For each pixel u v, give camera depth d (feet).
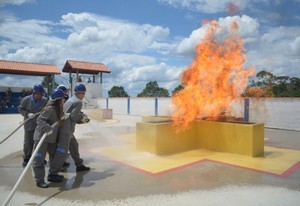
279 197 13.98
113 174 17.79
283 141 31.45
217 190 14.97
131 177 17.17
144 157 22.29
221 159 21.74
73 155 18.22
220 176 17.48
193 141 25.96
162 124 23.17
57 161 16.07
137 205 12.92
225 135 24.20
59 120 15.53
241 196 14.10
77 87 17.17
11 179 16.72
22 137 32.37
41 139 14.17
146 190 14.92
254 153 22.76
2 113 78.54
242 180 16.71
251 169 19.06
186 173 18.07
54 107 15.39
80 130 39.14
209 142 25.36
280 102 44.52
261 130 23.50
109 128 42.22
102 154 23.30
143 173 18.04
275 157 22.65
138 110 72.74
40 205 12.89
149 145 23.39
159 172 18.25
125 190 14.88
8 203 12.97
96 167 19.39
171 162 20.81
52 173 16.20
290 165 20.15
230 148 23.89
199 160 21.43
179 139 24.62
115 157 22.25
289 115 43.37
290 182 16.39
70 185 15.65
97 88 94.32
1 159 21.66
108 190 14.88
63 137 16.15
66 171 18.40
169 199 13.66
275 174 17.95
